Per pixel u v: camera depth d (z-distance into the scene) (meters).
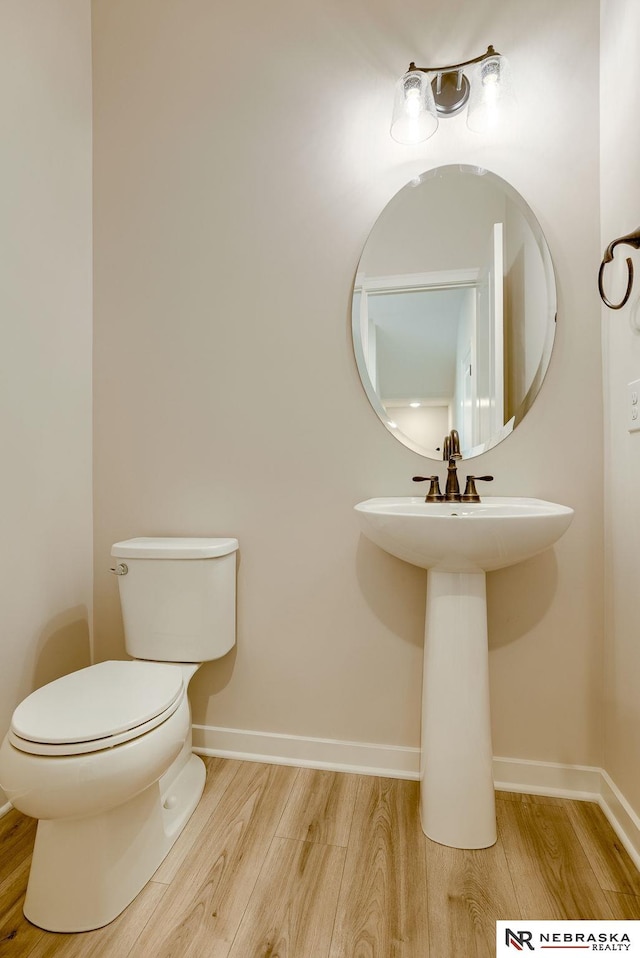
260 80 1.60
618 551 1.30
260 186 1.60
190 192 1.65
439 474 1.49
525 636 1.44
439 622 1.24
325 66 1.56
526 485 1.44
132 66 1.69
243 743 1.61
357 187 1.54
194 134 1.65
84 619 1.68
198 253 1.64
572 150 1.41
